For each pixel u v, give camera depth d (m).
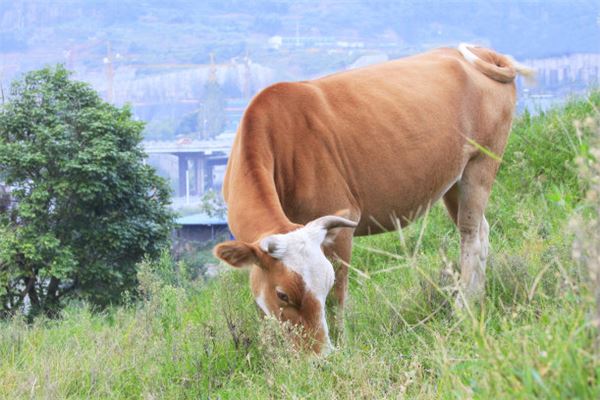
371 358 4.73
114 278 33.25
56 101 37.03
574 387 2.83
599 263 3.00
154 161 110.06
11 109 36.53
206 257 21.38
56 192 34.81
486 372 3.15
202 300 7.88
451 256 7.48
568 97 11.34
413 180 6.53
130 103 38.84
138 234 34.59
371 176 6.28
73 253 33.62
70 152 35.31
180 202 88.31
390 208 6.52
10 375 5.53
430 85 6.82
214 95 172.62
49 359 5.77
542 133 9.88
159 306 7.07
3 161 34.69
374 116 6.34
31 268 32.56
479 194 7.22
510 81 7.51
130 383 5.39
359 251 8.61
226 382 5.30
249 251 5.00
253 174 5.61
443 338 4.27
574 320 3.25
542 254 6.08
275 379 4.75
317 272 4.92
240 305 6.37
